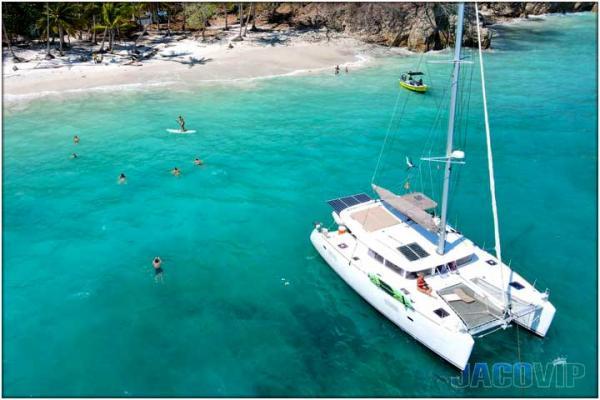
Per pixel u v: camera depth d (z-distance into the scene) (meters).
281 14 104.00
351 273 25.44
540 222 32.28
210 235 31.72
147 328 23.84
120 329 23.78
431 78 67.50
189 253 29.84
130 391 20.39
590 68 71.44
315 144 45.28
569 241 30.20
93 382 20.81
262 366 21.66
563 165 40.16
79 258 29.38
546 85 62.69
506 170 39.47
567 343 22.67
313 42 87.00
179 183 38.41
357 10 90.44
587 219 32.50
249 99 58.78
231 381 20.89
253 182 38.44
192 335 23.39
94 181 38.91
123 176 39.03
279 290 26.52
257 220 33.34
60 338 23.19
